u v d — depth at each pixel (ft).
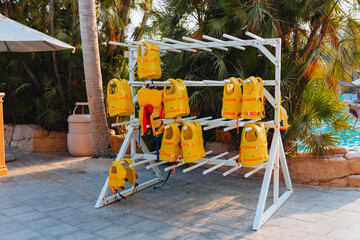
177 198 15.97
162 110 14.26
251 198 15.78
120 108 14.74
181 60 21.24
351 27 19.39
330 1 17.83
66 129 29.94
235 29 19.63
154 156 15.70
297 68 19.17
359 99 18.17
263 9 17.44
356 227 12.16
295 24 19.27
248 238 11.40
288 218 13.15
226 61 20.22
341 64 20.04
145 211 14.24
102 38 31.86
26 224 12.76
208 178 19.53
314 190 16.66
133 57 17.13
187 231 12.10
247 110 12.26
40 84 29.53
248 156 12.55
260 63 19.61
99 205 14.67
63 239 11.46
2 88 29.94
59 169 21.80
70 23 31.40
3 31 18.90
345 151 18.26
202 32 20.70
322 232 11.76
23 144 29.07
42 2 31.17
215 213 13.92
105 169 21.40
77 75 27.53
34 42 22.50
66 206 14.85
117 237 11.63
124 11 30.81
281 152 15.29
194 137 13.42
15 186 18.02
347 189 16.70
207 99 19.45
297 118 18.34
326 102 18.16
